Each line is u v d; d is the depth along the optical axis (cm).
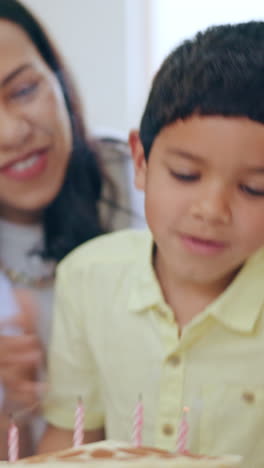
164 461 57
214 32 74
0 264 121
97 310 95
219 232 69
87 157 126
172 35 232
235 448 82
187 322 86
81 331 98
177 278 85
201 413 83
